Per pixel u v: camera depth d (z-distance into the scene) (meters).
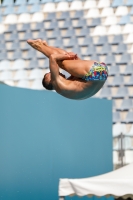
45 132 46.88
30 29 75.56
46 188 46.47
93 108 52.09
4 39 74.56
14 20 76.81
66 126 49.16
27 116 45.22
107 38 71.69
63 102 49.00
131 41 70.62
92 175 51.19
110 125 53.72
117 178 36.16
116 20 73.38
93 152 51.56
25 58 70.75
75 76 22.67
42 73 68.88
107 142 53.22
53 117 47.91
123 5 74.69
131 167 37.84
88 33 73.00
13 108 43.78
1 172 41.97
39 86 67.81
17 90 44.34
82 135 50.69
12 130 43.47
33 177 45.22
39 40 23.23
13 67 69.88
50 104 47.69
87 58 70.81
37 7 77.69
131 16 73.50
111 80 65.62
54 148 47.62
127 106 63.03
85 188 36.53
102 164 52.38
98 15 74.62
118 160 55.59
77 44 72.44
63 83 22.48
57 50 23.02
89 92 22.56
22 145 44.38
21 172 44.03
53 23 75.44
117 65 67.94
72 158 49.28
